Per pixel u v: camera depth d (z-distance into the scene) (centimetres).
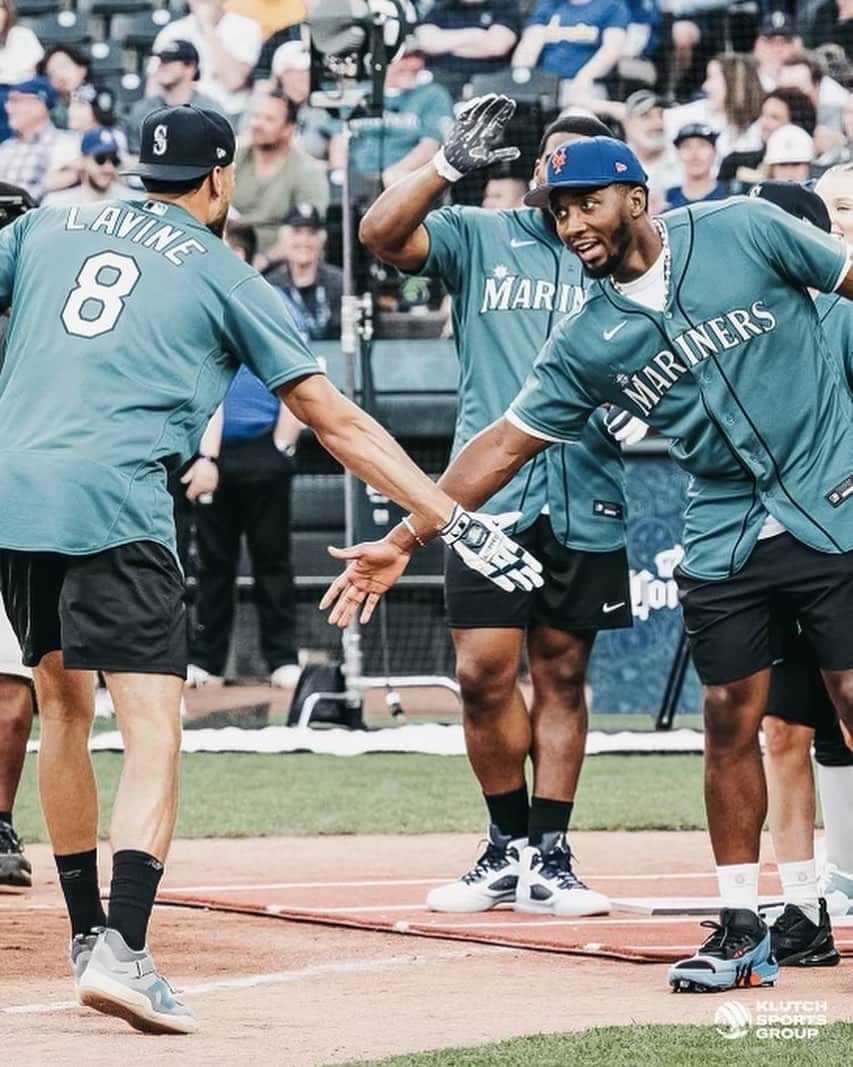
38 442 1254
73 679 1341
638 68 4447
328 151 4238
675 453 1434
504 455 1475
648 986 1414
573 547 1814
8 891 1956
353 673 3416
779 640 1457
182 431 1284
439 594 3959
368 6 3241
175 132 1318
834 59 4356
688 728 3497
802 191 1597
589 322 1410
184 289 1278
